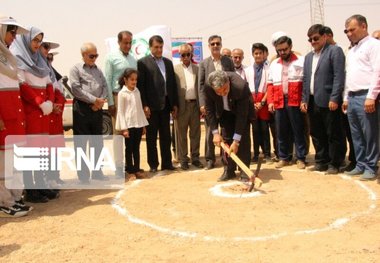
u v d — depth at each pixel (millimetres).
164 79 7172
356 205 5105
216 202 5426
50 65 6305
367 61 5926
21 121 5031
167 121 7434
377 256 3609
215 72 5727
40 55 5742
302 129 7262
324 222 4531
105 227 4621
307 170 7094
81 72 6500
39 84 5523
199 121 7773
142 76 7047
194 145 7812
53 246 4098
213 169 7566
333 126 6621
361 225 4414
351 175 6590
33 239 4305
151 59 7102
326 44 6555
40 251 3979
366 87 5961
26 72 5387
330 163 6875
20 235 4434
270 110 7512
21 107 5043
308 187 5996
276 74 7254
